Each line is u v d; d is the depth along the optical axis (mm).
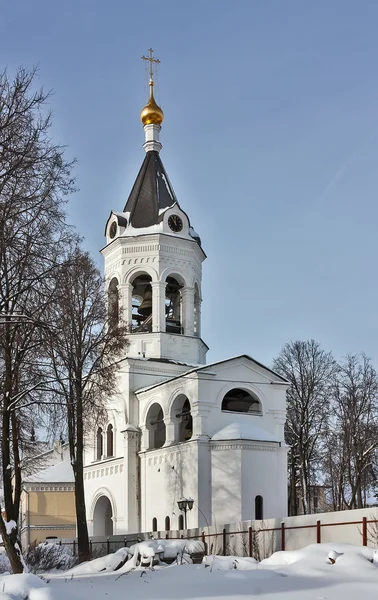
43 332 27141
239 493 43031
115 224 54031
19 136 22703
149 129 57469
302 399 58625
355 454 54969
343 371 58750
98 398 39781
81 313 37406
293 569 19406
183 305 53438
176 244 53344
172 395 47500
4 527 27281
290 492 63812
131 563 28719
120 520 50531
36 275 24844
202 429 44656
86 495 55750
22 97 22703
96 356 38812
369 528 22859
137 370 51750
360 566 19312
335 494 59281
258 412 47031
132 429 50594
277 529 27688
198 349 53406
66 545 49094
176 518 45281
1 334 26516
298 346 60594
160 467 47781
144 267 52781
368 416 56938
